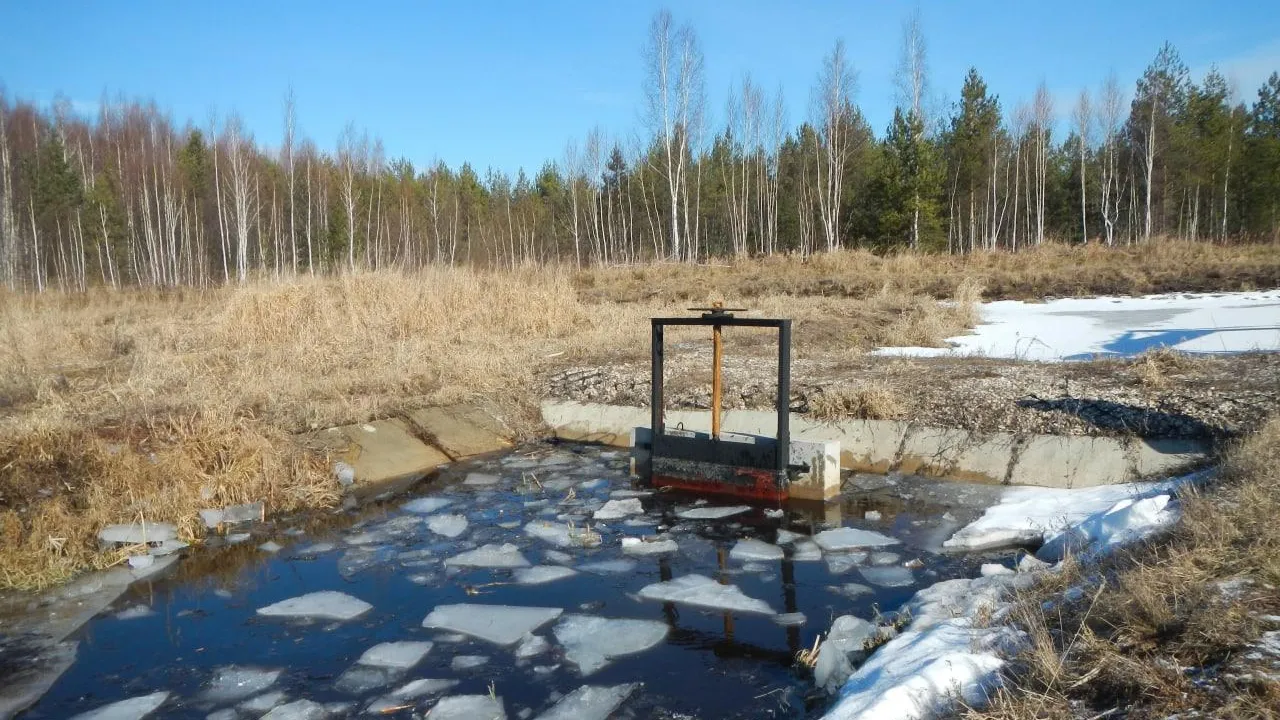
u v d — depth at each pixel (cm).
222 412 805
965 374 931
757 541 643
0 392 905
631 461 839
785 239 5216
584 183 5469
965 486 742
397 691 438
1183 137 4491
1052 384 852
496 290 1560
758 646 473
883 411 845
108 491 682
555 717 405
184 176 4641
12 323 1378
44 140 4806
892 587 548
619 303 2103
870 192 4325
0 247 3897
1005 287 2158
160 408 836
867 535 643
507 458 921
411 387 1038
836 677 412
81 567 615
